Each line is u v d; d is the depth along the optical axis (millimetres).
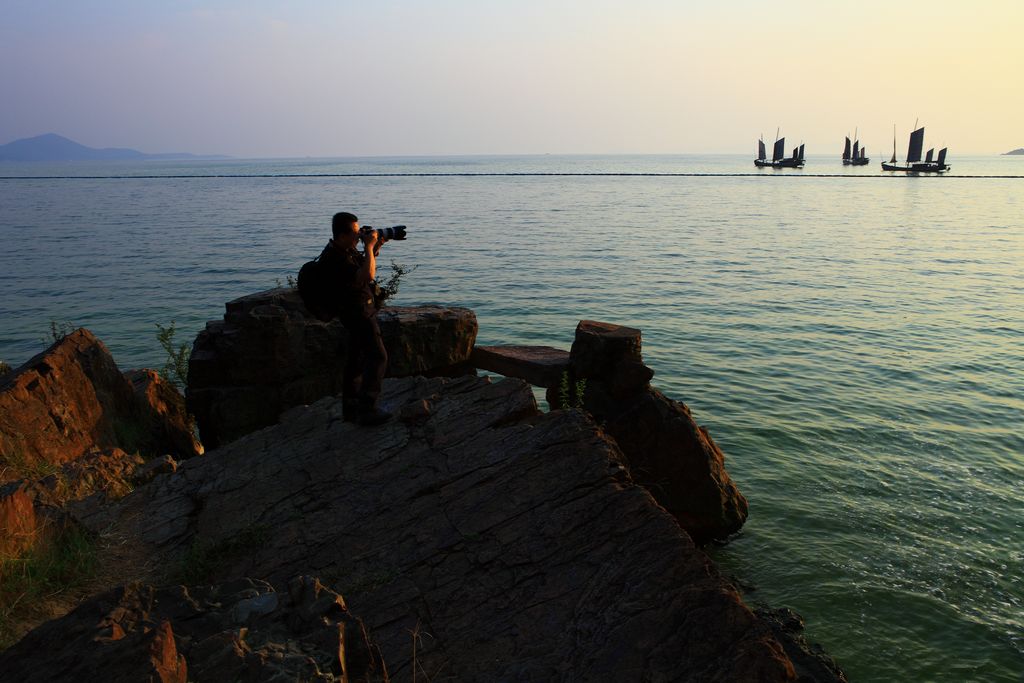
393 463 5867
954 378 20219
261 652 3285
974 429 16094
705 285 36594
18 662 3211
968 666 8297
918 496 12641
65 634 3361
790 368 21406
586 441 5379
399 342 10516
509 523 4855
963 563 10445
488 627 4141
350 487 5680
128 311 30281
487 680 3768
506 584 4398
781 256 48562
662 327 27109
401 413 6473
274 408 10727
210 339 11133
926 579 10023
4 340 25672
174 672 3006
